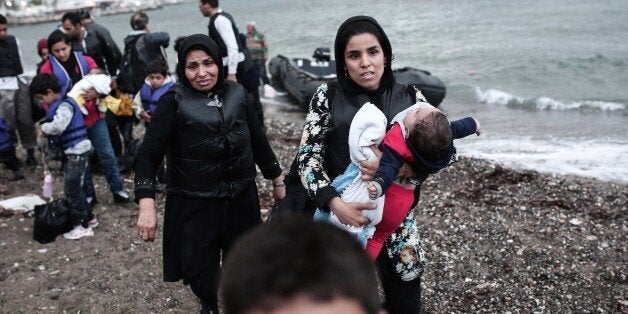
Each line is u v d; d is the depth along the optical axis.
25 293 4.74
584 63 18.20
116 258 5.32
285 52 29.75
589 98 14.08
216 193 3.38
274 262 0.64
